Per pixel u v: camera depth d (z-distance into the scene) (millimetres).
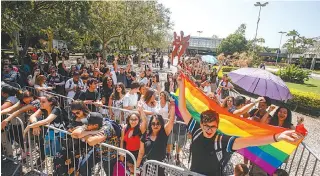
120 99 5707
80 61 12977
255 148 3432
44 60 18891
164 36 32000
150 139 3518
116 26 20766
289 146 3221
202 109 3203
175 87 8930
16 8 9453
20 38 26906
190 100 3305
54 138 3637
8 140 4395
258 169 3871
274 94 4082
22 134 3971
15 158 4535
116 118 5656
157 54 37594
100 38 21828
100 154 3346
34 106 4277
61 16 12180
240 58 26141
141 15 21422
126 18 20844
